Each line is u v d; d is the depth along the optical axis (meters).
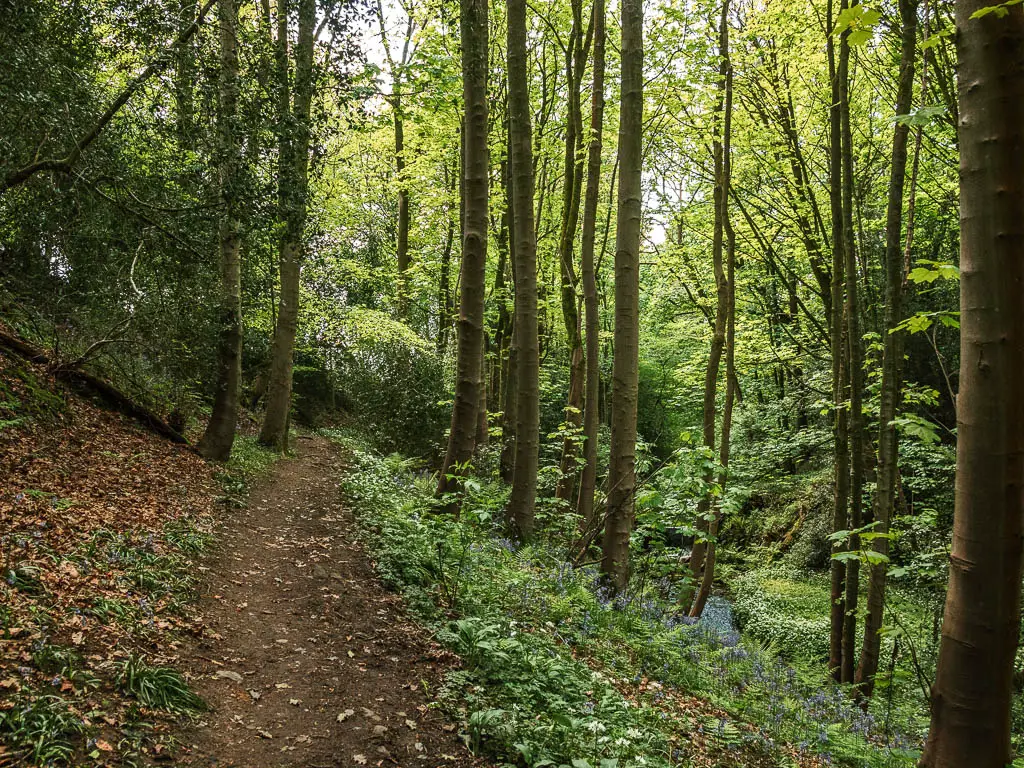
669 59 14.86
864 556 4.58
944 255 17.14
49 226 9.16
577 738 4.62
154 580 5.98
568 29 17.59
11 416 8.86
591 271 13.45
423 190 21.53
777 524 21.45
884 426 9.04
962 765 3.03
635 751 4.62
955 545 3.12
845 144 10.59
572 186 14.98
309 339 26.28
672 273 24.66
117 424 11.59
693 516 9.86
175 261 10.57
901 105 8.66
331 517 11.07
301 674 5.28
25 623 4.41
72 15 8.02
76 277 10.06
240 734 4.32
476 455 11.98
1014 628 2.99
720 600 17.56
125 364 12.73
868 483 15.31
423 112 17.58
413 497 12.61
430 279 24.41
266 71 9.51
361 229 30.67
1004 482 2.95
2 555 5.13
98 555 6.02
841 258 11.52
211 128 8.97
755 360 23.45
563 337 30.14
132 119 9.20
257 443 17.58
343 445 22.80
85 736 3.66
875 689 8.80
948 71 10.23
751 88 16.69
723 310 13.10
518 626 6.54
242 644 5.67
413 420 20.48
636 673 6.79
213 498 10.20
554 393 27.83
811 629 13.79
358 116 10.39
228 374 13.07
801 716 7.17
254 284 16.33
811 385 20.58
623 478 9.84
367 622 6.55
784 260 22.81
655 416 34.72
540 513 11.80
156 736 3.95
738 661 8.50
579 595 8.14
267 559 8.19
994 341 2.95
